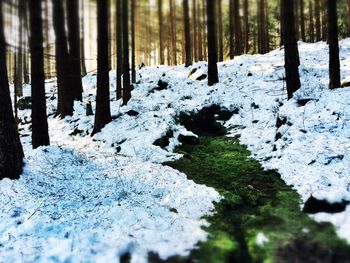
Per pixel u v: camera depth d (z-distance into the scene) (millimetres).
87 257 6242
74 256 6289
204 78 21000
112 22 29078
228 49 37156
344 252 5871
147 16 36406
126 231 6859
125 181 9211
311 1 31719
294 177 8828
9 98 9266
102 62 14562
